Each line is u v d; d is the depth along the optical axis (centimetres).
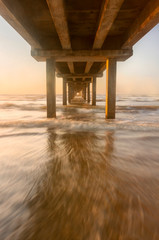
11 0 464
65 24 539
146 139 505
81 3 515
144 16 532
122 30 738
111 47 816
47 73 898
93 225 164
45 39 823
